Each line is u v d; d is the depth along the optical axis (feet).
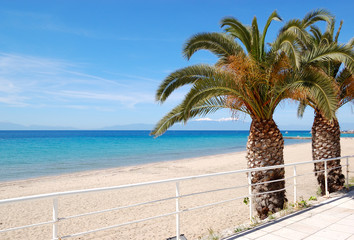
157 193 35.12
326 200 19.71
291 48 18.28
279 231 13.64
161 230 22.02
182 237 16.01
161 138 264.72
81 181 44.91
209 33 21.33
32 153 101.91
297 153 92.99
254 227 14.40
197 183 41.19
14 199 7.79
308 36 22.25
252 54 21.43
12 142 181.88
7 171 58.70
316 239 12.50
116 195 34.27
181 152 108.58
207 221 23.95
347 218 15.52
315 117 27.07
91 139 236.22
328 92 18.08
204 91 18.38
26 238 21.06
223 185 39.63
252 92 20.94
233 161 71.05
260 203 20.94
